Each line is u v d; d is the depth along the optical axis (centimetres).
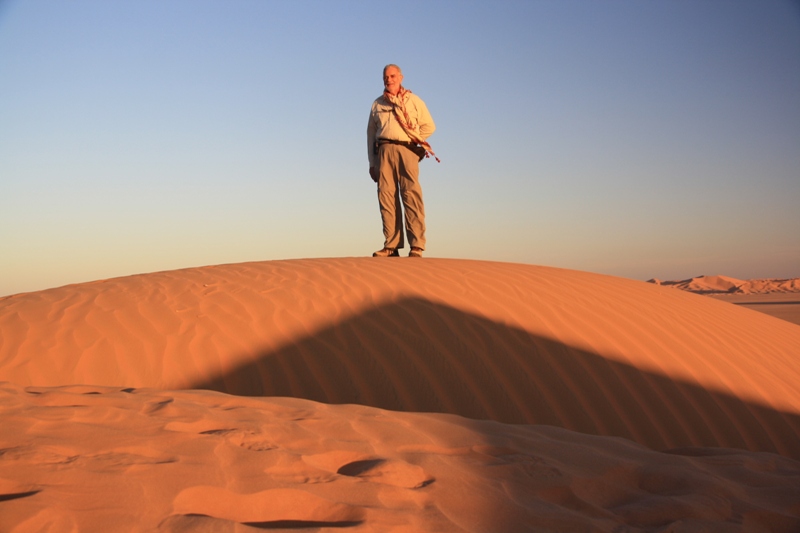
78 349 479
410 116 762
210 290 593
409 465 203
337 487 180
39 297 615
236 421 234
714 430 421
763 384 488
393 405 415
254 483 176
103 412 231
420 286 582
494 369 450
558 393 433
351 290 576
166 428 217
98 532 140
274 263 727
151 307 555
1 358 465
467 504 179
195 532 142
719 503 192
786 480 221
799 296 4797
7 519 139
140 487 164
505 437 243
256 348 478
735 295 5622
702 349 521
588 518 178
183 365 460
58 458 180
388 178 777
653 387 452
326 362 457
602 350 487
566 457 227
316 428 235
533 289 598
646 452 244
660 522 181
